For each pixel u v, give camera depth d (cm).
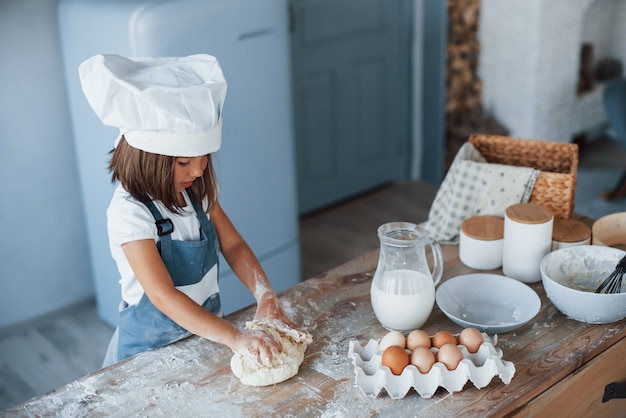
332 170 409
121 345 179
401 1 400
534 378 151
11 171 299
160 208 167
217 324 158
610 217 196
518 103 399
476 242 187
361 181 424
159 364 158
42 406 147
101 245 300
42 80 297
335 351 161
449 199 204
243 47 272
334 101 395
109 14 256
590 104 426
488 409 142
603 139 454
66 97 305
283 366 151
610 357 165
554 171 209
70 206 319
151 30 249
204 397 148
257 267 183
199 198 176
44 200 311
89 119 279
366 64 400
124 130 156
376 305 166
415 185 436
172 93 149
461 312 175
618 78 444
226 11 263
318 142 397
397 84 416
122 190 166
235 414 143
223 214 189
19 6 284
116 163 162
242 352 153
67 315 329
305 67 377
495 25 393
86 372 291
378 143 424
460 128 415
